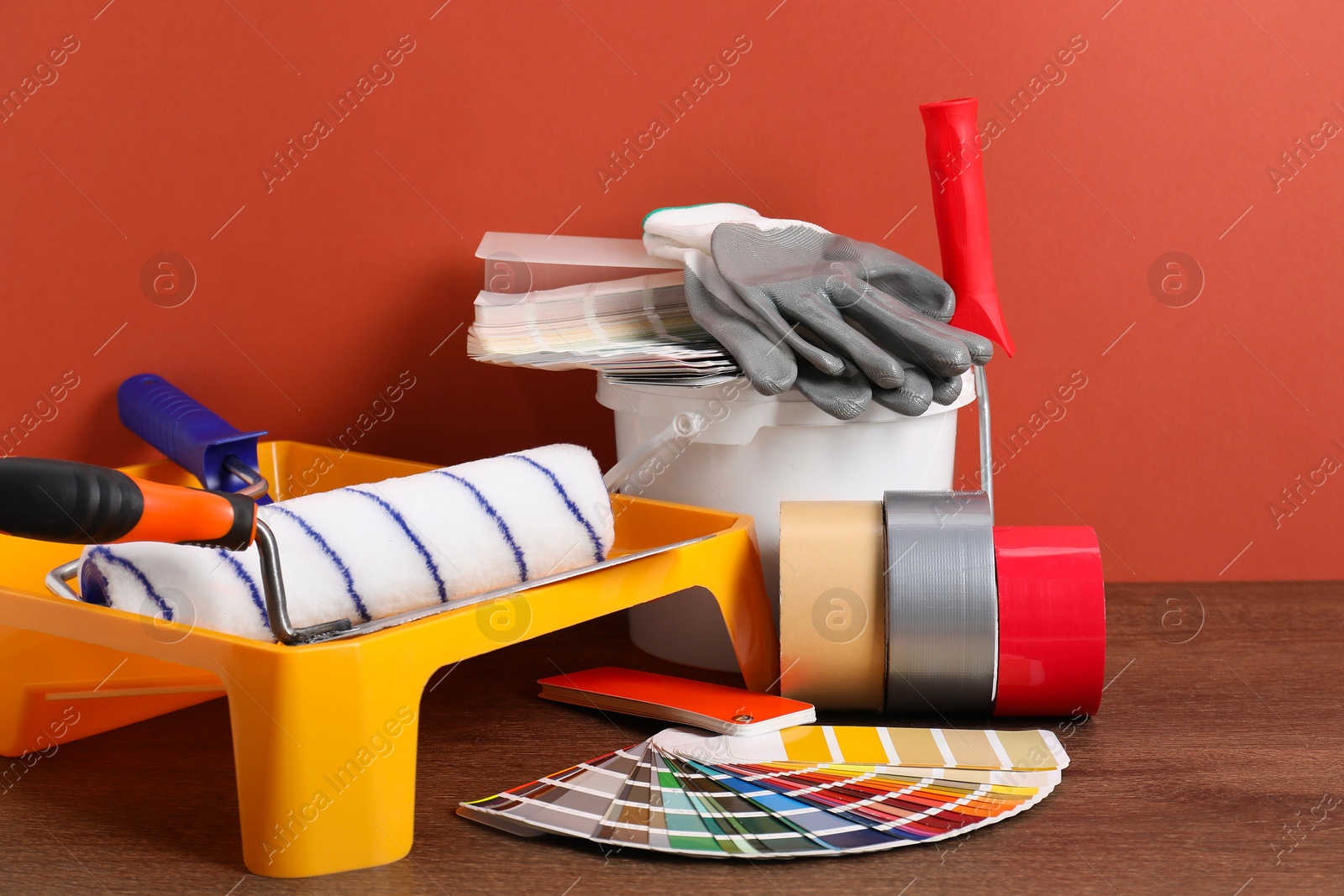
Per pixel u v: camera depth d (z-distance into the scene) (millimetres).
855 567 751
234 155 1056
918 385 795
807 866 580
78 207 1047
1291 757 710
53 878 570
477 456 1106
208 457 895
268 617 603
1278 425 1103
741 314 796
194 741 755
